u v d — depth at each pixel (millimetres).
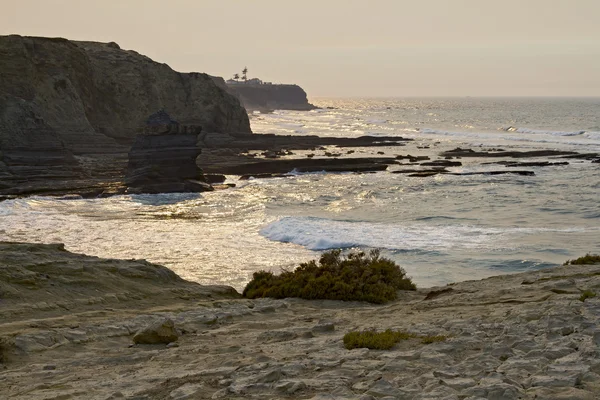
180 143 74562
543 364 9352
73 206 60938
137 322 15805
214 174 83625
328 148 127625
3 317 16656
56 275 20469
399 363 9773
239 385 8945
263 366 10023
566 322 11945
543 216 54781
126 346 13945
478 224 50656
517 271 35312
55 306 18078
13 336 13844
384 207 60344
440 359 10016
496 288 20469
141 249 41031
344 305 20031
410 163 99188
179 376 9906
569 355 9695
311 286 21297
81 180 74188
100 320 16328
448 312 15547
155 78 127812
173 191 71250
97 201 64438
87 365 11938
